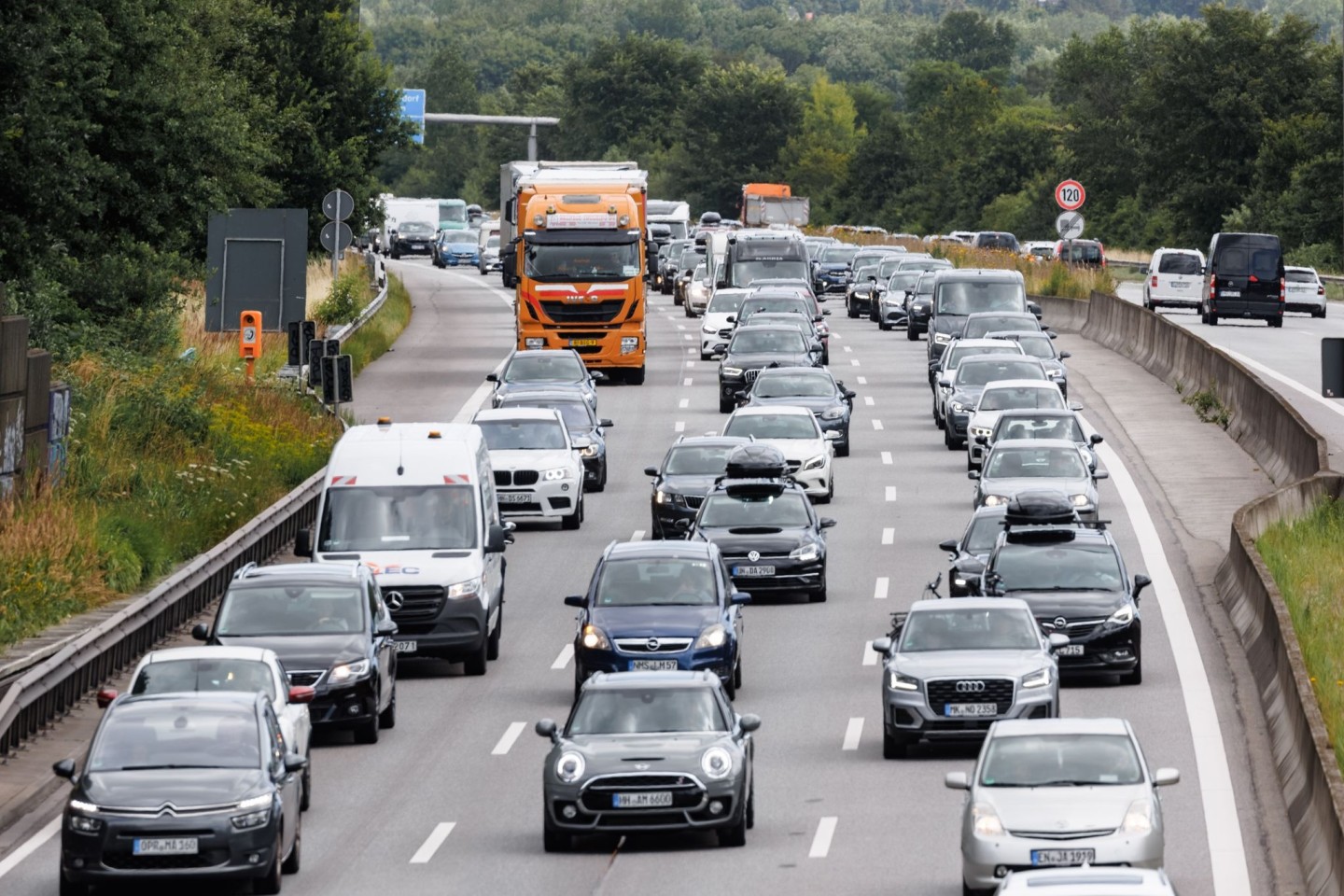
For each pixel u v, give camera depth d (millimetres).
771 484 114125
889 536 127250
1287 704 78000
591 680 69625
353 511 98375
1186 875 61438
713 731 67250
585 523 134375
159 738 61656
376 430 102750
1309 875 60156
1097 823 56875
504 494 131000
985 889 56969
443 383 195750
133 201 158375
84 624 97875
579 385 163875
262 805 59594
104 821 58781
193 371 157000
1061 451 128500
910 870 62406
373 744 82625
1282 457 141250
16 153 137000
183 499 123812
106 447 128250
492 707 89312
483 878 62469
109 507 116375
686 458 129375
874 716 85812
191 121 160250
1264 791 72125
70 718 83375
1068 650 88375
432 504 98688
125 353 154125
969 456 146375
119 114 155625
